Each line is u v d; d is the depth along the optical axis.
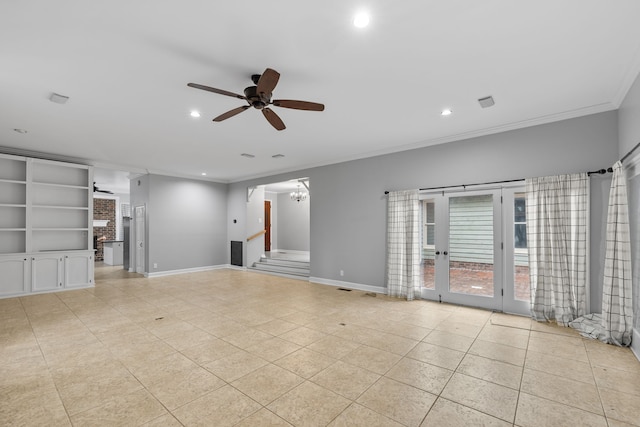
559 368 2.76
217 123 4.25
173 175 8.03
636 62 2.71
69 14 2.06
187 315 4.39
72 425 2.00
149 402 2.25
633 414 2.10
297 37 2.35
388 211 5.56
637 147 2.87
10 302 5.14
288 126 4.39
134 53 2.55
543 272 4.03
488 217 4.60
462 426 1.99
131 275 7.83
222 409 2.17
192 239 8.40
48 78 2.95
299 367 2.80
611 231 3.32
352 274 6.15
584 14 2.11
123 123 4.22
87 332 3.70
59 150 5.69
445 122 4.24
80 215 6.55
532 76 2.98
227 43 2.42
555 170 4.04
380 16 2.12
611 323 3.28
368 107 3.72
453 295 4.92
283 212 11.67
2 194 5.62
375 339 3.46
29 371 2.72
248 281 7.00
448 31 2.29
